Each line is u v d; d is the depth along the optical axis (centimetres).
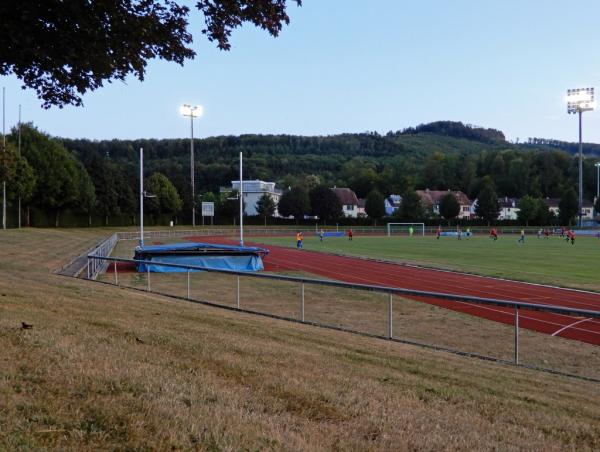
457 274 2912
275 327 1169
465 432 549
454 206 11100
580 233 8806
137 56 870
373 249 5000
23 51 754
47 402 469
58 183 6550
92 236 5812
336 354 895
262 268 3241
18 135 6153
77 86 884
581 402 769
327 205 10481
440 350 1157
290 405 561
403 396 655
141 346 728
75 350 643
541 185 15662
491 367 986
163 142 17862
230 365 681
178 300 1677
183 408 493
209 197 10481
